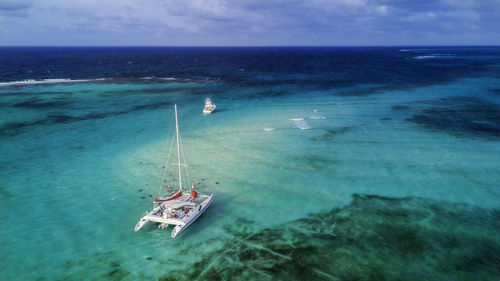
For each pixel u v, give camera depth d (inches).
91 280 854.5
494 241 1016.9
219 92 3757.4
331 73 5634.8
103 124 2391.7
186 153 1795.0
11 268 893.8
